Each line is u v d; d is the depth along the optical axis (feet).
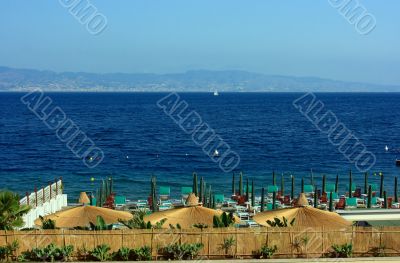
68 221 115.65
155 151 391.45
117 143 440.45
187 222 113.29
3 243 100.27
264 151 394.11
